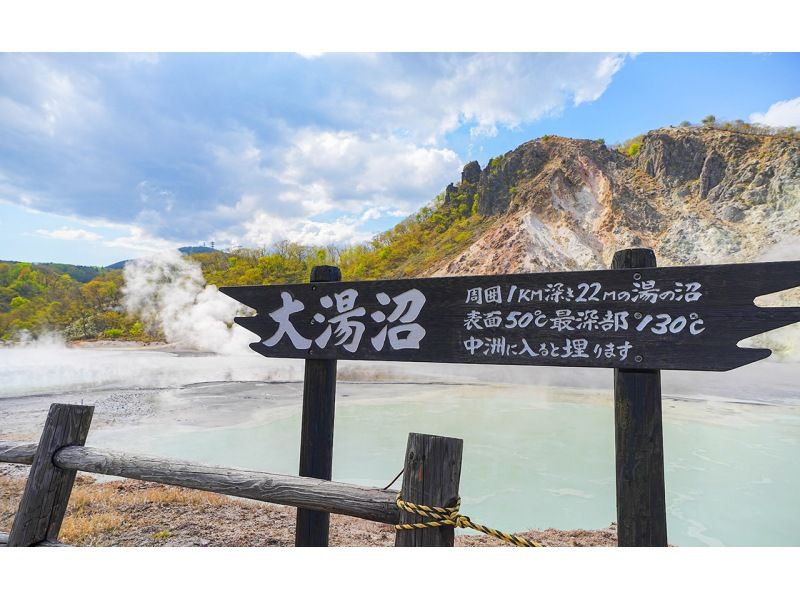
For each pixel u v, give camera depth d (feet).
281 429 38.32
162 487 21.97
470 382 69.36
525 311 7.47
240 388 61.00
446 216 297.94
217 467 8.03
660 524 6.48
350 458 31.14
